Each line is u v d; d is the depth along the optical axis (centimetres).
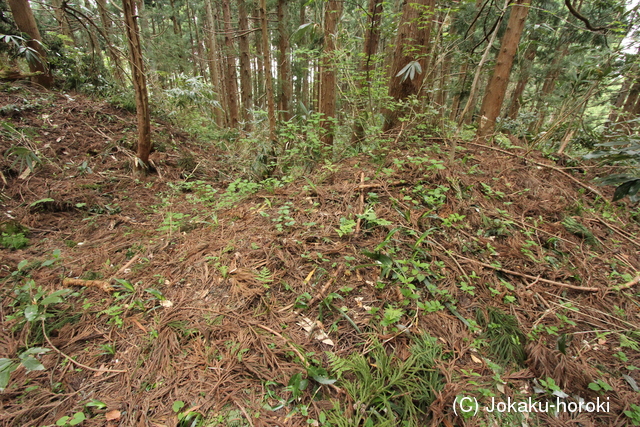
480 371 152
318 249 222
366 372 142
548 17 686
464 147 383
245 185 337
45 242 273
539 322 179
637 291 205
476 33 732
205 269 215
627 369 156
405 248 222
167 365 154
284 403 136
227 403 137
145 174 432
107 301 195
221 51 1292
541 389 145
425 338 163
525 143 441
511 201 288
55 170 386
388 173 289
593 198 312
